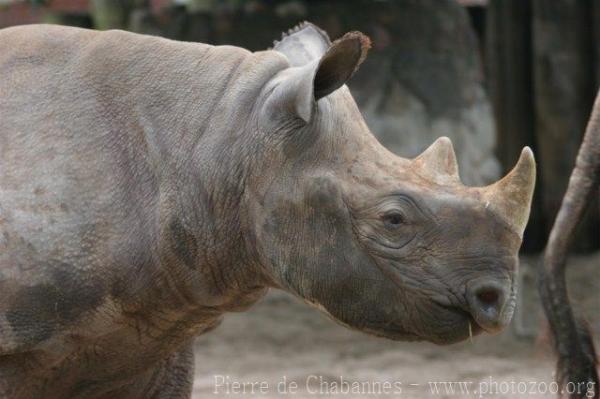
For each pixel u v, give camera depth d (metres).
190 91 12.71
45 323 12.42
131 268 12.45
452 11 32.84
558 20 33.12
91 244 12.39
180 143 12.55
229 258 12.48
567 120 33.19
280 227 11.97
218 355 25.16
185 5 33.06
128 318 12.72
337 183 11.70
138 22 32.31
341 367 24.06
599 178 17.20
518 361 24.41
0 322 12.36
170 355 13.78
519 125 34.00
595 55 33.06
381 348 25.73
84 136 12.60
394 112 31.34
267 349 25.67
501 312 11.16
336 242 11.69
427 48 32.12
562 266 17.31
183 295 12.70
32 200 12.38
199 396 21.67
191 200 12.45
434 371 23.59
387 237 11.48
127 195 12.52
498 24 34.19
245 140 12.29
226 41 31.44
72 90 12.76
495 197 11.28
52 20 35.75
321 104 11.95
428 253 11.36
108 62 12.88
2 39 13.25
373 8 32.12
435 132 31.42
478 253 11.22
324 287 11.78
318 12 31.73
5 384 12.72
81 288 12.38
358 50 11.47
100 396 13.59
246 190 12.25
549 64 33.22
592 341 17.44
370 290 11.63
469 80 32.50
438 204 11.35
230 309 13.05
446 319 11.41
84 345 12.77
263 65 12.57
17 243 12.30
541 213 33.69
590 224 33.12
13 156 12.53
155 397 14.18
